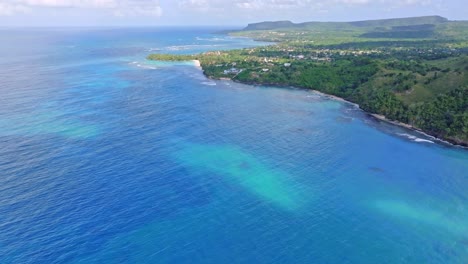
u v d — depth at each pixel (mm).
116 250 68000
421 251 71500
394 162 109188
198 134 125812
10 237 69250
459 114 132625
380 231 77062
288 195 89000
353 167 104938
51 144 111938
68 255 65938
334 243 73000
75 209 78688
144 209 80250
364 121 148625
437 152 117625
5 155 102812
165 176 94875
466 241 74438
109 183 90000
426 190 93500
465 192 92812
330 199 88062
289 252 70000
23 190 84938
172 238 72062
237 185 92375
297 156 111125
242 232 74875
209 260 67062
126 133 123750
